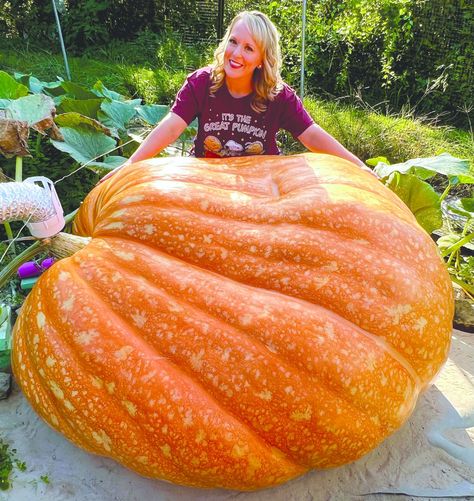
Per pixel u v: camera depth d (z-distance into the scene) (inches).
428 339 89.2
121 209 92.8
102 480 95.9
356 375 82.7
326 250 86.7
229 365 81.0
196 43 413.7
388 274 86.9
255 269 86.2
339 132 249.0
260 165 103.3
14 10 430.6
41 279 92.1
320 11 370.0
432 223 146.6
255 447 82.8
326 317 84.3
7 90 172.6
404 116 281.9
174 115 132.8
